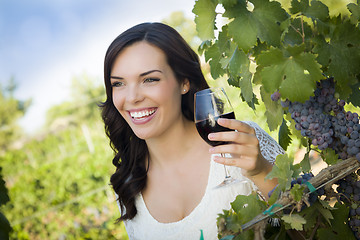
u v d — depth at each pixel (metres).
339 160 1.42
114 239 6.57
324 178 1.33
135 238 2.31
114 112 2.43
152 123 2.13
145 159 2.37
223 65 1.53
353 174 1.41
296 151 5.07
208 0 1.38
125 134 2.43
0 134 17.00
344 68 1.35
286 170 1.30
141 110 2.11
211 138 1.56
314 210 1.39
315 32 1.38
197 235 2.13
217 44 1.54
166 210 2.25
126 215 2.31
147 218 2.26
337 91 1.41
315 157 4.81
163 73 2.11
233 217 1.25
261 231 1.27
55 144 11.53
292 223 1.24
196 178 2.22
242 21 1.30
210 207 2.11
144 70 2.07
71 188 7.72
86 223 7.25
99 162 8.02
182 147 2.26
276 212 1.30
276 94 1.47
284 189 1.30
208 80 5.02
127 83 2.11
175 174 2.27
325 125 1.39
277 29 1.31
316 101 1.40
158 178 2.31
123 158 2.41
